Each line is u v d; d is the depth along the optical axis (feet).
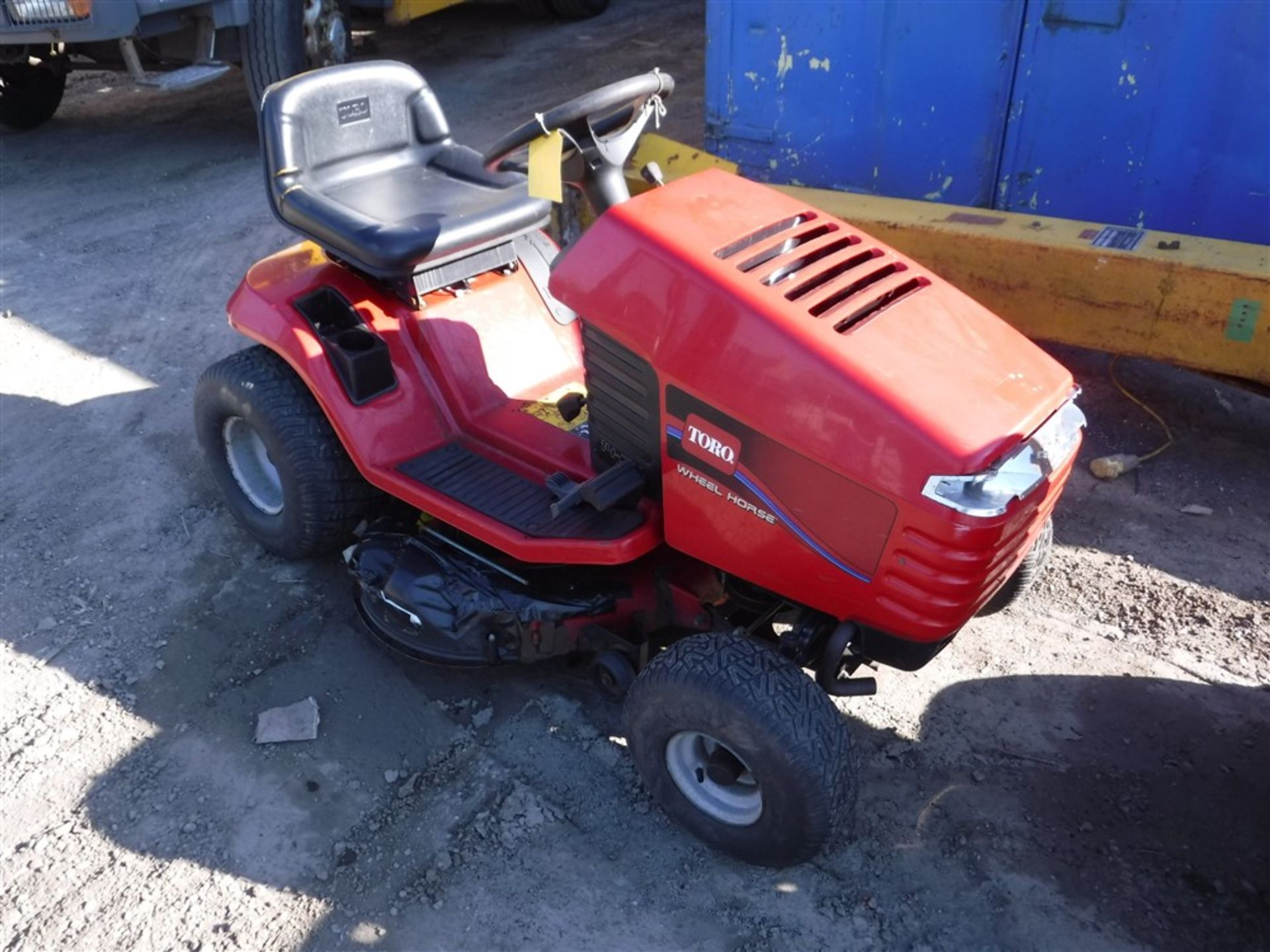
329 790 9.17
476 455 10.02
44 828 8.79
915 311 7.88
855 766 7.64
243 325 10.43
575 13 32.30
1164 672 10.45
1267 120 13.29
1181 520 12.46
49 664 10.32
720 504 7.93
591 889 8.41
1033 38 14.35
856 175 16.70
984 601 7.83
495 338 10.69
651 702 8.04
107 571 11.46
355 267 10.03
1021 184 15.38
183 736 9.64
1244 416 14.34
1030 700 10.14
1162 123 13.99
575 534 8.64
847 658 8.52
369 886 8.41
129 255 18.29
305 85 10.36
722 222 8.05
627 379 8.15
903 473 6.93
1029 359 7.86
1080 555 12.00
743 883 8.47
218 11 20.53
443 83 27.17
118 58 22.18
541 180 8.13
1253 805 9.09
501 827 8.88
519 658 9.39
